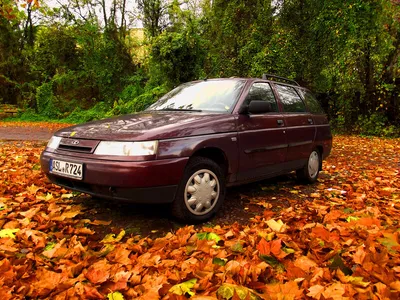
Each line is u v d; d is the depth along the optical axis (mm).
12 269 2033
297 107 4859
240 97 3807
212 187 3229
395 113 13750
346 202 3926
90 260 2295
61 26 23328
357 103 14305
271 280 2066
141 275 2082
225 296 1825
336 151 9219
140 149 2773
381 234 2664
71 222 3027
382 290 1843
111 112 18094
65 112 23156
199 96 4047
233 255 2379
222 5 14516
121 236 2732
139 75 22453
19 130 14797
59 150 3250
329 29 12586
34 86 23703
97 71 22656
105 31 22969
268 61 12406
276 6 13422
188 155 2975
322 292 1820
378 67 12906
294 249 2490
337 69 12805
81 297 1829
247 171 3680
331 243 2512
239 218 3359
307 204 3816
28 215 3082
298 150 4539
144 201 2805
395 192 4523
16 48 24219
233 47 14219
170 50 14477
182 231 2775
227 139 3373
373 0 12125
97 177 2824
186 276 2021
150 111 3984
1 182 4266
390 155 8539
